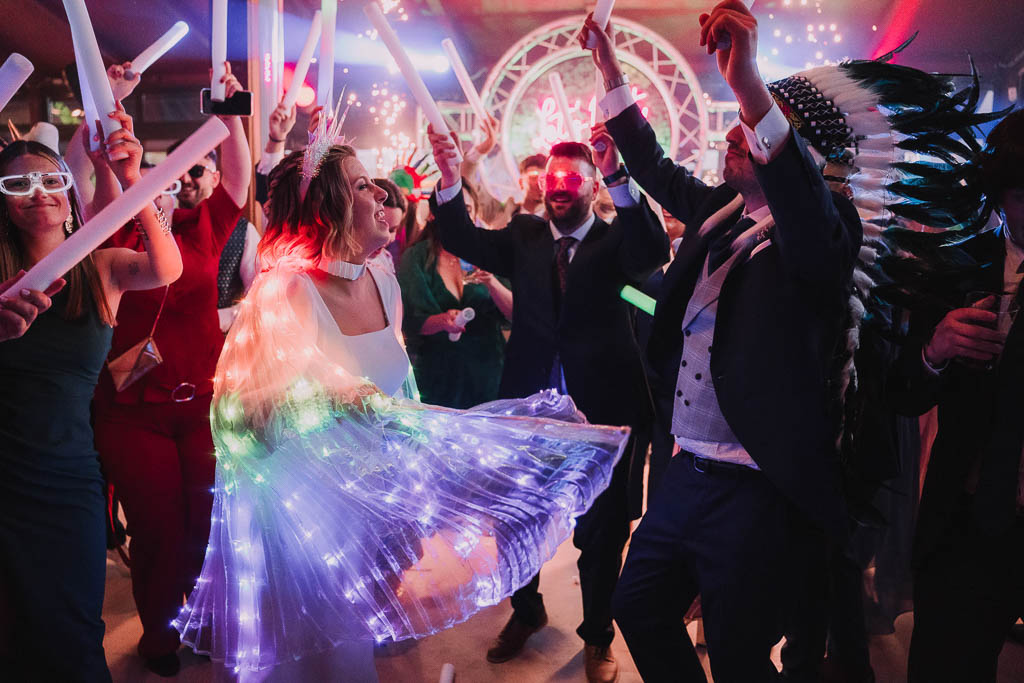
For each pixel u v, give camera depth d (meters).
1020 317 1.68
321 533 1.66
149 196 1.57
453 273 3.57
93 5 7.62
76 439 1.96
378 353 1.89
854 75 1.89
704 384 1.91
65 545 1.91
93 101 1.79
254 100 4.31
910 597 2.94
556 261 2.83
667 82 9.74
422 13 9.76
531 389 2.84
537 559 1.73
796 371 1.75
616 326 2.78
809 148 1.83
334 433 1.67
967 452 1.79
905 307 1.94
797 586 1.86
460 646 2.93
